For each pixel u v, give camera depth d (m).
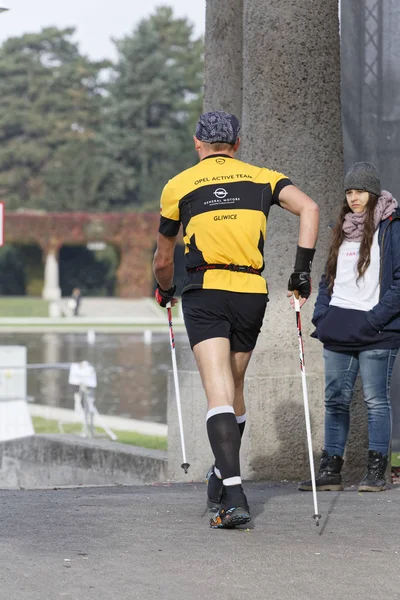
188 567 11.99
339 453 19.28
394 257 18.02
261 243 13.95
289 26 21.47
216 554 12.64
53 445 29.64
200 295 13.79
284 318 21.88
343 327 18.31
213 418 13.62
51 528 14.17
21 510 15.83
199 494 18.55
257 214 13.88
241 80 23.19
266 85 21.59
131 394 72.00
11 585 11.02
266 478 21.38
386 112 22.17
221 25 23.33
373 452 18.75
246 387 21.28
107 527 14.27
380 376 18.41
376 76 22.19
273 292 21.95
